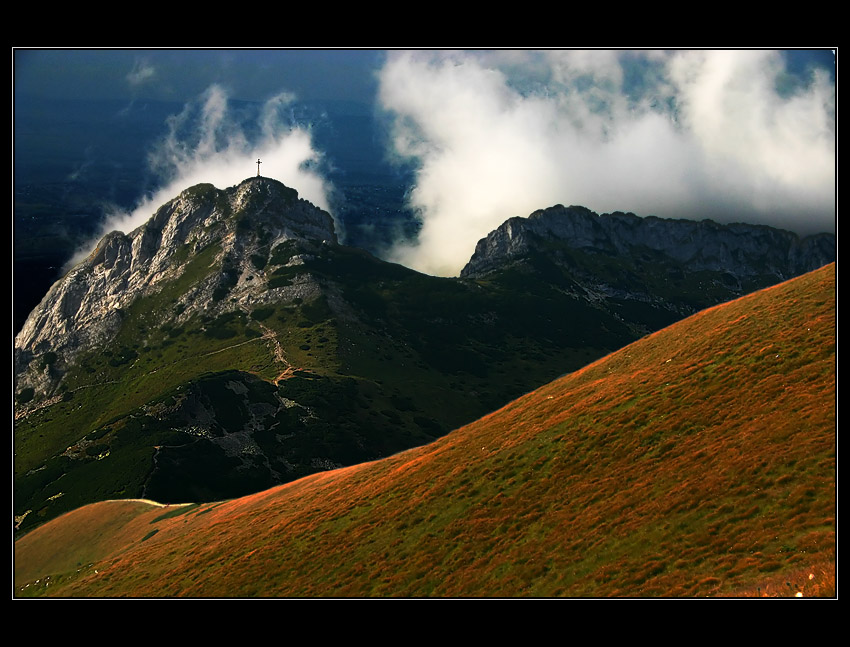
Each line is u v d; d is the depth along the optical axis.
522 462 55.50
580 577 37.94
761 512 35.09
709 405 48.66
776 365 48.88
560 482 49.75
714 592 30.70
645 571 35.16
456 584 43.38
